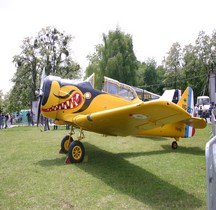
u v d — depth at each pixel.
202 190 4.11
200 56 42.94
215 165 2.25
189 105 9.10
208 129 12.77
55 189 4.16
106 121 5.34
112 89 7.25
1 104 45.34
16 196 3.87
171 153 7.10
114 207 3.49
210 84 15.74
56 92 6.20
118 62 30.41
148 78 50.50
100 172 5.11
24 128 16.36
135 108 4.29
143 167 5.50
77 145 5.93
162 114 4.39
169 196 3.85
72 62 35.25
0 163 5.92
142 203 3.60
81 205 3.56
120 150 7.51
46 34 34.06
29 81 33.81
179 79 46.03
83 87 6.60
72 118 6.28
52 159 6.30
